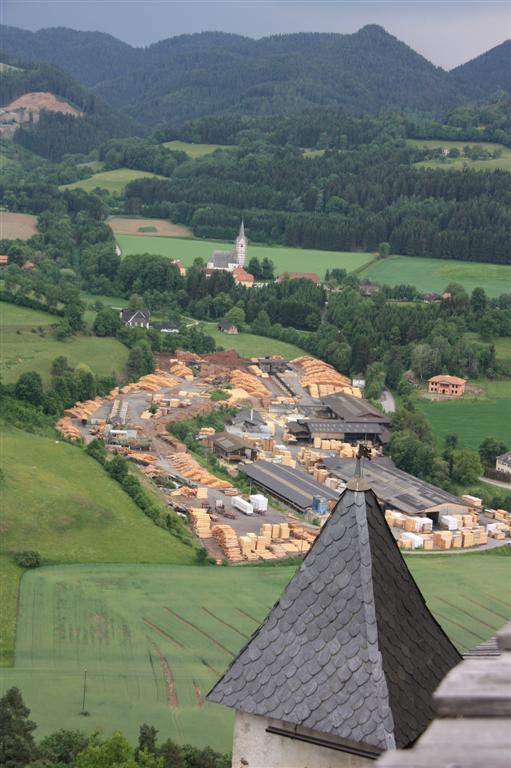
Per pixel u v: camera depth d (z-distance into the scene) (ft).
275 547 654.53
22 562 563.07
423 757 38.99
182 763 326.24
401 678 91.45
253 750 93.61
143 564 586.45
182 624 494.59
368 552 95.30
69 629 475.72
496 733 39.88
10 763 322.96
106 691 409.28
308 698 91.45
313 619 94.68
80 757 304.30
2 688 404.57
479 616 533.96
